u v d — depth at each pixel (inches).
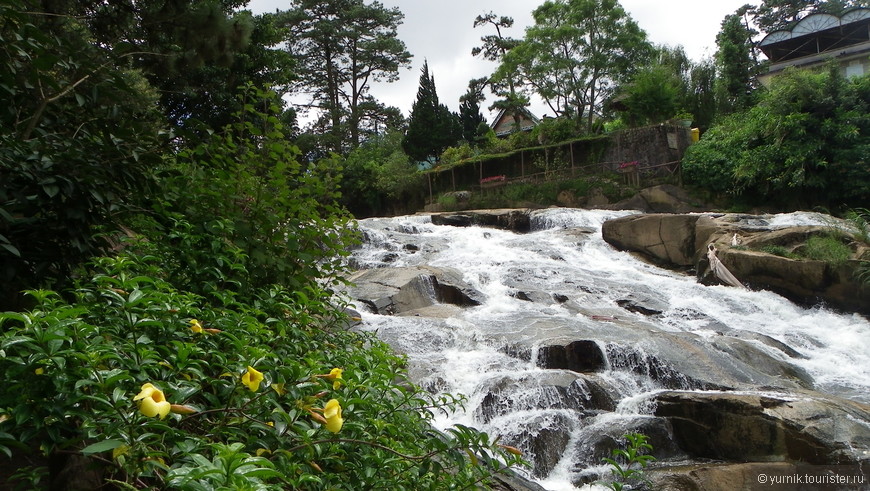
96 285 145.0
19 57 172.7
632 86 1175.0
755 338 458.6
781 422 298.4
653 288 573.0
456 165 1277.1
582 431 316.8
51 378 92.7
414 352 394.3
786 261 561.0
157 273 161.2
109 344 104.4
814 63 1439.5
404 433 144.3
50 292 109.7
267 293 177.2
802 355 450.9
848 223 636.1
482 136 1704.0
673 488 272.2
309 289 195.9
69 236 161.8
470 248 701.9
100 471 110.6
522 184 1156.5
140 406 87.4
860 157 847.7
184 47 362.6
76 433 104.3
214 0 395.2
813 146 862.5
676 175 1026.7
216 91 794.8
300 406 114.0
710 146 1011.9
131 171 180.9
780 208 916.6
